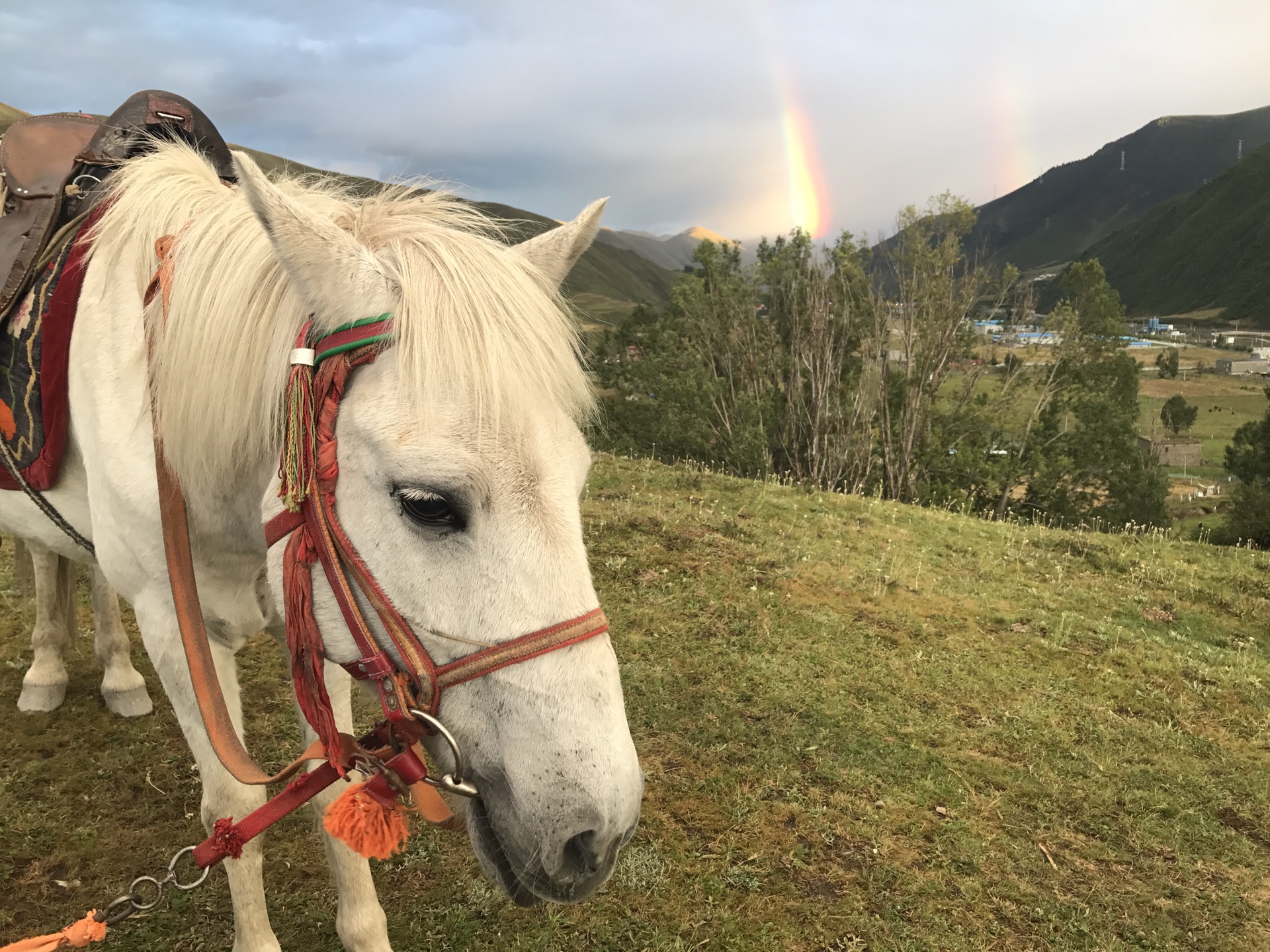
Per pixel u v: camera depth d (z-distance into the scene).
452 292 1.18
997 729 3.40
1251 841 2.85
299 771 1.81
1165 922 2.40
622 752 1.16
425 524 1.16
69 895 2.17
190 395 1.41
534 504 1.15
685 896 2.31
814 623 4.25
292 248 1.15
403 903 2.21
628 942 2.13
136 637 3.62
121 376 1.61
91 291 1.72
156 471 1.52
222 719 1.50
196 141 2.03
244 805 1.69
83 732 2.86
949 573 5.35
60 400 1.76
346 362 1.19
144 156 1.78
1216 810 3.00
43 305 1.76
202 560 1.62
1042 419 30.06
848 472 24.91
